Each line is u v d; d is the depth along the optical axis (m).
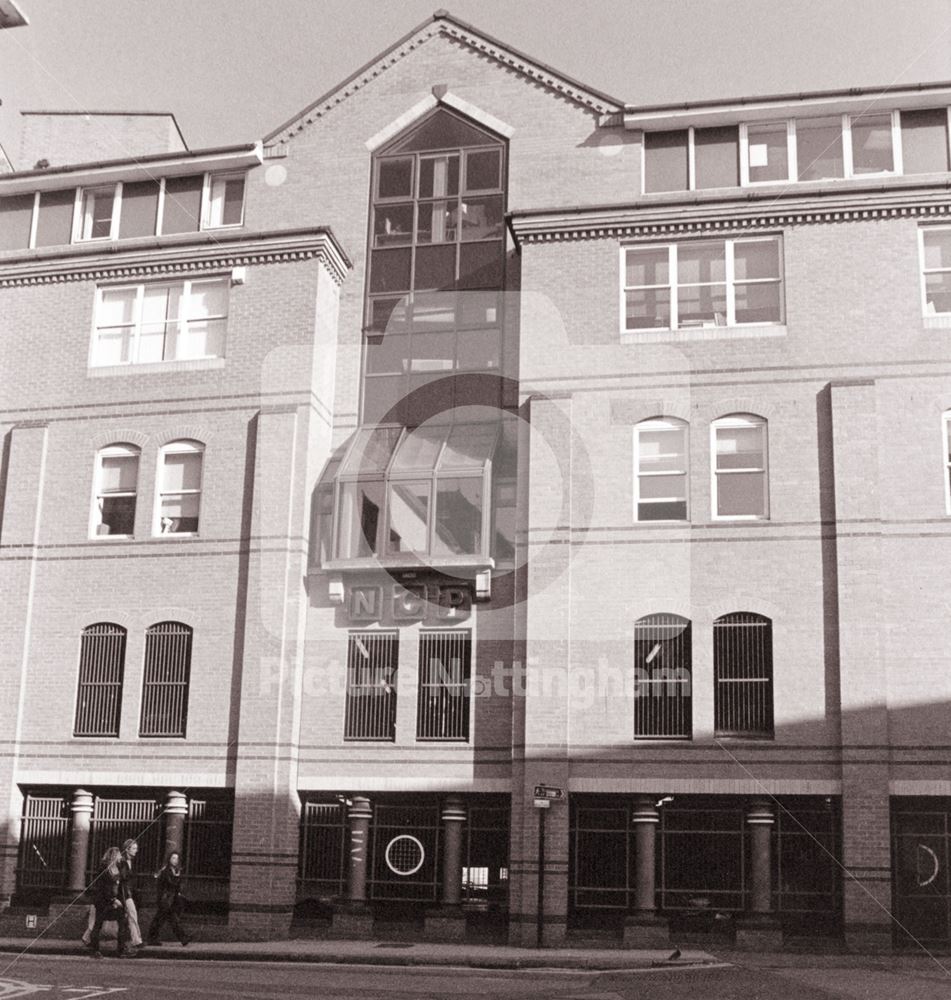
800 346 24.89
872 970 19.59
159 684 25.88
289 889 24.55
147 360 27.67
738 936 22.72
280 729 24.84
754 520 24.30
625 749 23.72
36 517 27.16
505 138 27.78
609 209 25.80
